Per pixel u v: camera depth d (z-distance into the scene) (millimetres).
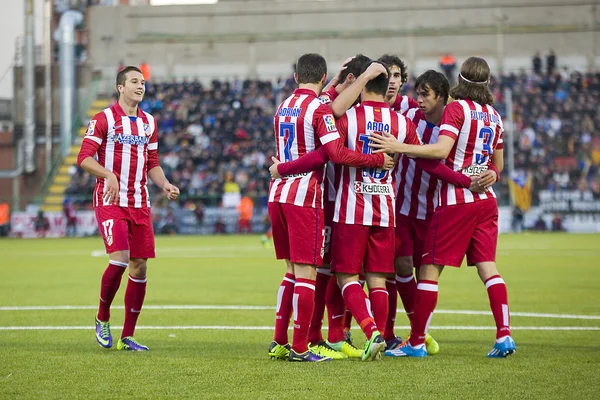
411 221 18125
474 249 16719
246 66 119062
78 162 17688
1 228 92625
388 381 13711
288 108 16203
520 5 115125
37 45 116625
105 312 17812
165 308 25578
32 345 18203
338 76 17578
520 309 24734
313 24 118500
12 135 108812
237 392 12852
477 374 14297
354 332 20500
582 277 36406
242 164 102312
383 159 15938
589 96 107000
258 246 67500
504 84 107938
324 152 15703
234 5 119438
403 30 116250
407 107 18797
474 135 16594
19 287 33250
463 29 115312
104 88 117250
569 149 100375
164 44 119375
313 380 13828
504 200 91938
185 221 93625
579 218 90750
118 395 12672
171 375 14352
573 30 113875
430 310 16531
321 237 16016
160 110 110438
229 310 25047
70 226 92688
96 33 118438
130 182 18188
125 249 17641
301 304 15875
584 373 14344
